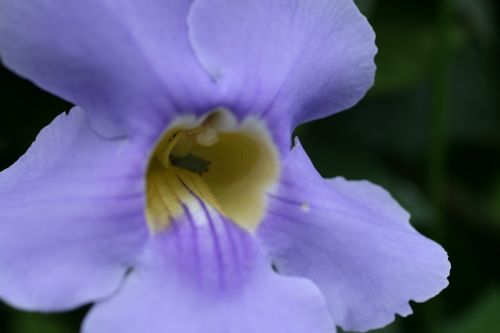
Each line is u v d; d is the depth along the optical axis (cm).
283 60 25
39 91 29
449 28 33
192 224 25
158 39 24
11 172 24
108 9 23
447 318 35
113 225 24
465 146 37
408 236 25
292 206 25
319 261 25
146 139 24
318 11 25
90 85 24
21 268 23
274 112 25
